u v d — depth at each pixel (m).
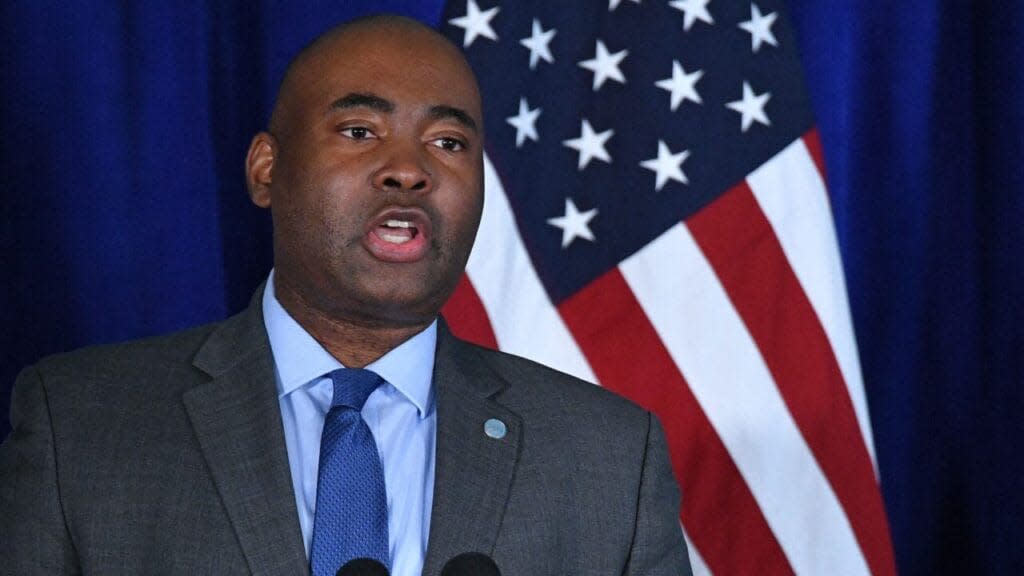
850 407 9.79
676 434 9.63
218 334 6.55
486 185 9.86
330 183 6.17
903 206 11.31
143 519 5.77
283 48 10.88
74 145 10.43
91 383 6.21
